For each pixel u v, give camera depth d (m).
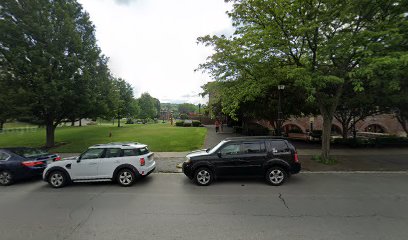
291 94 15.84
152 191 7.02
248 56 10.70
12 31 13.67
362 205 5.47
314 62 9.91
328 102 11.19
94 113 17.38
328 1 8.73
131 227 4.50
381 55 8.02
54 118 16.64
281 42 9.49
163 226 4.51
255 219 4.75
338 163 10.52
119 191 7.10
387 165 10.10
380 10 8.93
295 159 7.46
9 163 8.20
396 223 4.46
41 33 13.98
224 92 11.72
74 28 15.38
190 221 4.73
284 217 4.83
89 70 16.48
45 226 4.63
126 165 7.68
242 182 7.80
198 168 7.59
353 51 8.62
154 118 84.44
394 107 15.27
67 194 6.91
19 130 29.42
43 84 13.38
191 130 26.42
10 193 7.14
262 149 7.57
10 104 13.30
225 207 5.50
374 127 32.50
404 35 7.80
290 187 7.11
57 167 7.79
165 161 11.60
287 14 9.62
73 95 14.70
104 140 18.91
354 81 8.09
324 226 4.37
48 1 14.88
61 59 14.43
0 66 13.95
